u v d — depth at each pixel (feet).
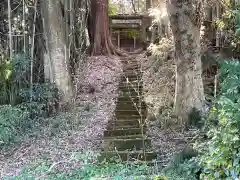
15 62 20.85
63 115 21.80
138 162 14.58
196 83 18.54
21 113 19.60
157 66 26.20
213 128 11.30
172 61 24.44
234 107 9.48
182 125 18.17
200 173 11.66
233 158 9.69
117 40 44.65
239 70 10.84
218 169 10.34
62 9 25.39
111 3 50.65
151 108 21.01
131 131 18.33
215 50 22.41
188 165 12.31
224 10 21.16
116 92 26.14
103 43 36.96
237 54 21.12
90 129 19.86
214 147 10.48
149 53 32.53
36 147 17.58
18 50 22.74
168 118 18.85
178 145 16.14
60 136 19.07
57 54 23.49
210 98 19.15
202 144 12.98
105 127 19.88
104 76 29.81
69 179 13.48
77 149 16.93
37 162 15.51
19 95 21.30
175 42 18.79
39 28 23.91
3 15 22.71
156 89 23.25
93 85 27.76
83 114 22.52
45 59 23.67
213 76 21.01
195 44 18.48
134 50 42.09
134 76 28.55
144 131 18.35
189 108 18.34
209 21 22.95
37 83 22.21
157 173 12.89
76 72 27.40
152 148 16.16
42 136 19.06
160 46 25.98
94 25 37.09
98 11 37.24
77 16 30.17
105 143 16.53
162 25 27.68
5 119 17.84
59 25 23.84
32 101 21.35
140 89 25.14
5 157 16.74
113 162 15.06
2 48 22.21
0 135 17.08
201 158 11.38
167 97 21.21
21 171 14.58
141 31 41.34
